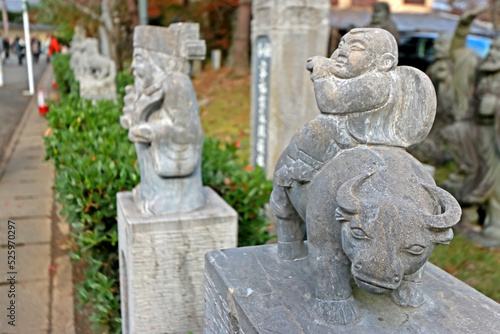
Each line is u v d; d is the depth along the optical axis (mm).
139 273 2520
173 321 2656
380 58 1453
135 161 3473
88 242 3289
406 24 9875
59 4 10312
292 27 4523
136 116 2539
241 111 10164
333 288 1484
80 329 3156
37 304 3379
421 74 1483
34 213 5059
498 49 4047
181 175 2568
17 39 22391
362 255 1280
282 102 4723
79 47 8539
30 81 14672
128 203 2762
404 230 1270
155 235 2494
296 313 1523
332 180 1465
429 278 1801
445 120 6098
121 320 3002
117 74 8602
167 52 2508
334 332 1426
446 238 1280
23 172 6555
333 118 1528
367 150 1479
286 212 1808
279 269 1826
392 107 1507
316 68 1536
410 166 1452
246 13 12859
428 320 1497
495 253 4031
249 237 3248
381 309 1556
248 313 1519
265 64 4859
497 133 4105
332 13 9688
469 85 5797
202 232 2578
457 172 5117
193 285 2637
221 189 3354
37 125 9734
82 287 3213
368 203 1300
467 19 5637
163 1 14320
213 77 13461
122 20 12367
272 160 4906
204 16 15109
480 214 4625
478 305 1593
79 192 3168
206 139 4254
